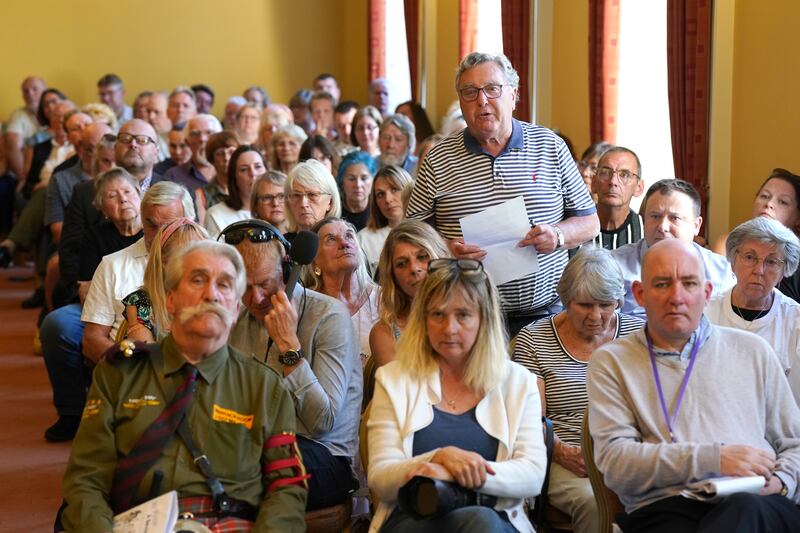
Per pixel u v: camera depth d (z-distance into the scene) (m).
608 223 5.36
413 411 3.10
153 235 4.67
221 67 12.72
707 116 6.20
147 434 2.90
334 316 3.59
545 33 8.19
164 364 2.97
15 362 7.22
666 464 2.95
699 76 6.17
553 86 8.17
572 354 3.78
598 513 3.25
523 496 2.99
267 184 5.57
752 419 3.09
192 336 2.93
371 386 3.78
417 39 10.69
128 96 12.59
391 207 5.57
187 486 2.90
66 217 6.34
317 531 3.42
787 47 5.67
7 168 11.73
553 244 4.05
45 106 11.45
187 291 2.94
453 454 2.90
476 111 4.12
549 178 4.23
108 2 12.48
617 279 3.69
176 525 2.79
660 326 3.10
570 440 3.70
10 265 11.41
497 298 3.16
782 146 5.72
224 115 11.96
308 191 5.22
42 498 4.61
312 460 3.41
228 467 2.93
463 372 3.15
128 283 4.74
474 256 4.03
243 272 3.03
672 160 6.88
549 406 3.74
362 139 8.50
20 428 5.68
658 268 3.10
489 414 3.11
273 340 3.43
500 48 9.58
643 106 7.17
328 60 12.95
